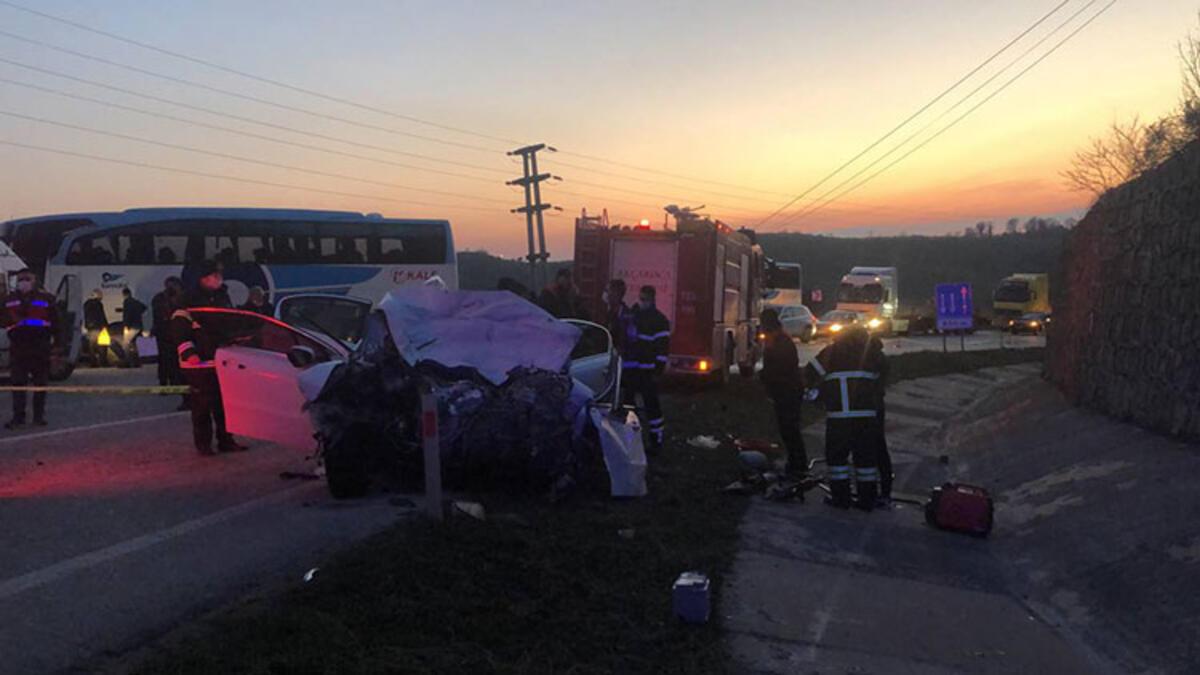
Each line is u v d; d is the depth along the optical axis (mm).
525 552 5883
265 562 5590
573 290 12680
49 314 10828
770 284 24172
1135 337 10797
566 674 4285
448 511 6508
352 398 7188
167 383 13281
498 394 7465
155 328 13086
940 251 128500
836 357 8430
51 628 4410
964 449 12398
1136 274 11078
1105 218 13031
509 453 7418
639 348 10070
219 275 9430
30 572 5238
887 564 6727
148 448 9414
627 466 7797
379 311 7906
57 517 6484
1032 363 25984
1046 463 9898
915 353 27812
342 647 4188
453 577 5277
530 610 4957
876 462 8562
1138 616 5469
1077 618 5758
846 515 8117
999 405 16234
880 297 46250
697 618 5117
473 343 7898
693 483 8711
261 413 8031
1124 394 10922
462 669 4180
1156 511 6844
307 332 9125
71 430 10484
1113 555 6395
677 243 17047
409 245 27469
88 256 23375
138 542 5922
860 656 4930
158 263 23984
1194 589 5441
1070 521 7438
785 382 9414
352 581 4996
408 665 4102
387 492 7559
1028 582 6520
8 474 7957
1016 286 53406
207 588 5086
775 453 10703
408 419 7242
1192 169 9695
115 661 4086
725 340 18219
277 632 4297
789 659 4812
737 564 6383
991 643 5246
